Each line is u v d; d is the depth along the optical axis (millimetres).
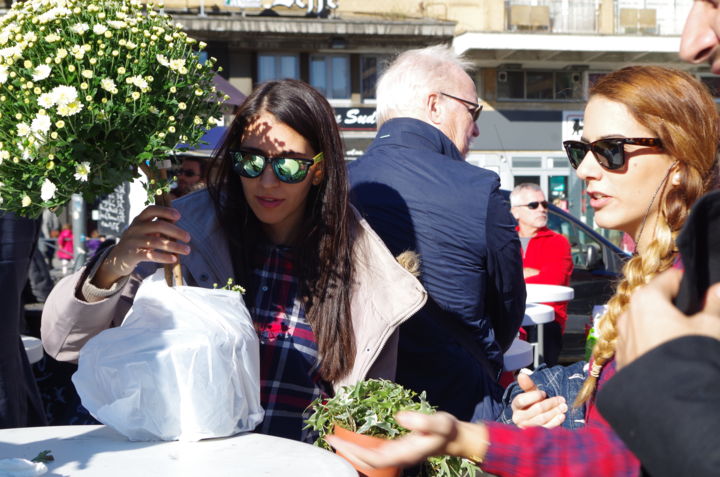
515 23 20609
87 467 1454
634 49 20266
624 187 1591
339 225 2186
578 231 7504
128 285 2131
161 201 1860
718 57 954
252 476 1396
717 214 788
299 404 2143
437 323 2643
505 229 2670
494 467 1129
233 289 2061
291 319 2182
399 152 2818
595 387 1438
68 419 2322
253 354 1737
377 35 19312
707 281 806
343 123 19672
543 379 1832
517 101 20859
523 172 20938
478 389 2654
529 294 4547
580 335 7121
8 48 1599
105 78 1613
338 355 2141
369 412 1781
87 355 1648
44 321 1979
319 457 1519
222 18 18266
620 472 1098
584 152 1699
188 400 1602
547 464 1123
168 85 1690
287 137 2111
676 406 759
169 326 1661
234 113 2246
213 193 2242
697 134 1529
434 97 3047
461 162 2771
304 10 19438
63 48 1613
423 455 1126
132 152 1703
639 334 834
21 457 1528
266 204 2139
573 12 20984
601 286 7203
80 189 1669
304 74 19484
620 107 1588
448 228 2635
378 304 2160
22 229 2443
